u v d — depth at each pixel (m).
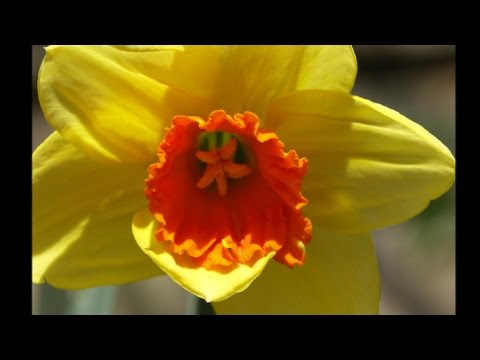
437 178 0.18
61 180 0.18
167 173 0.18
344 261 0.19
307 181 0.19
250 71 0.18
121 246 0.19
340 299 0.19
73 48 0.17
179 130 0.18
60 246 0.19
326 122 0.18
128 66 0.17
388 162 0.18
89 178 0.18
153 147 0.18
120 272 0.19
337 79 0.18
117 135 0.18
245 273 0.18
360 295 0.19
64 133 0.17
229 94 0.18
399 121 0.18
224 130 0.18
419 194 0.18
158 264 0.17
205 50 0.17
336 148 0.18
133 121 0.18
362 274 0.19
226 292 0.17
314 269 0.19
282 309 0.19
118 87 0.18
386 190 0.18
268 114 0.18
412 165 0.18
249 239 0.18
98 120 0.18
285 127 0.18
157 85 0.18
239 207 0.19
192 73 0.18
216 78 0.18
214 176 0.19
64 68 0.17
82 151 0.18
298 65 0.18
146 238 0.18
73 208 0.19
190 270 0.18
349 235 0.19
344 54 0.18
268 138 0.18
